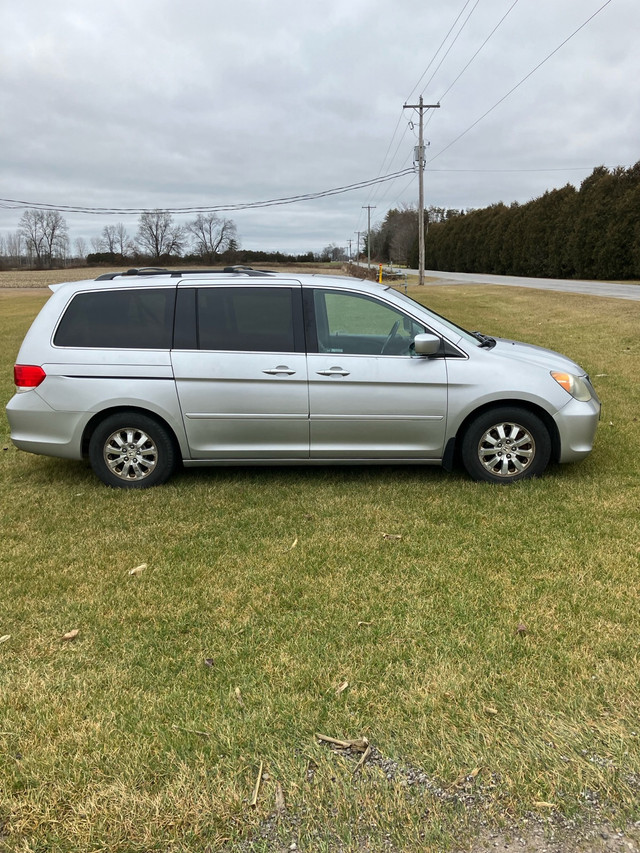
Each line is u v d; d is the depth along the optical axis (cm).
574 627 282
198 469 532
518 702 236
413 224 10169
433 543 375
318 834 185
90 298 477
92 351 471
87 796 198
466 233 6400
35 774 207
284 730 225
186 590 328
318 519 417
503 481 471
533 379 455
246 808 193
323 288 473
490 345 499
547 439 464
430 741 218
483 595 313
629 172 3700
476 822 188
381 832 185
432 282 4138
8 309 2736
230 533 399
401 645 274
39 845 182
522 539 374
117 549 380
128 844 182
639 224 3478
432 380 457
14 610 312
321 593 321
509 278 4531
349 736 222
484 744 216
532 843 181
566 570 335
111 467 488
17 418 479
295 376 459
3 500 471
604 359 992
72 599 322
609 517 401
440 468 516
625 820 186
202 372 462
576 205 4153
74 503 460
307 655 269
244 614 304
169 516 430
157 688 250
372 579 334
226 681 253
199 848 181
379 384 458
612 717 226
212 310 471
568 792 196
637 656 260
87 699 244
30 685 253
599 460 515
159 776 206
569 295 2256
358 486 479
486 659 262
